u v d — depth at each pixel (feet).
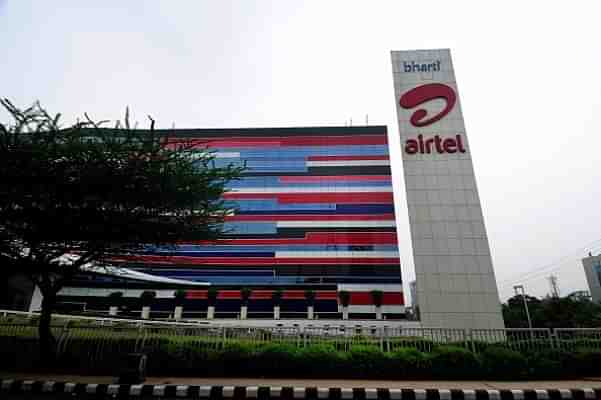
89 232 36.70
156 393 28.55
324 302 123.95
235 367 34.68
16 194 33.40
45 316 37.11
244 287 125.90
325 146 143.43
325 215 134.51
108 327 37.42
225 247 131.54
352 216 134.00
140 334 37.09
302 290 125.70
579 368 35.14
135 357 30.68
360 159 141.18
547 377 34.30
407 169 93.97
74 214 35.24
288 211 135.54
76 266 40.68
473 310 82.02
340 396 28.76
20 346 36.60
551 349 36.76
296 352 35.37
